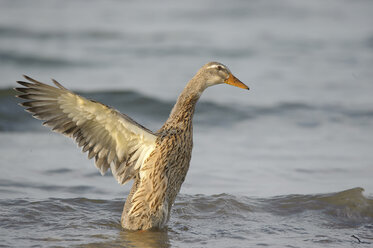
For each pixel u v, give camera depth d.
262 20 29.25
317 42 25.66
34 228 9.04
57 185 11.37
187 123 9.41
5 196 10.44
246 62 22.61
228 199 10.55
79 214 9.82
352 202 10.42
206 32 26.27
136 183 9.16
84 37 24.80
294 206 10.40
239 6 31.73
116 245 8.41
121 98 17.83
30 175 11.82
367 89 19.67
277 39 25.81
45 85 8.08
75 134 8.65
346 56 23.64
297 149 14.13
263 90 19.45
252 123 16.52
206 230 9.25
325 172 12.42
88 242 8.49
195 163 12.99
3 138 14.48
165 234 8.99
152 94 18.19
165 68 21.48
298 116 17.06
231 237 8.89
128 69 21.20
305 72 21.61
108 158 8.95
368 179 11.93
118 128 8.62
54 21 26.83
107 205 10.38
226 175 12.21
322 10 32.09
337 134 15.44
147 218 9.03
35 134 14.98
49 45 23.47
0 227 8.97
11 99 17.19
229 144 14.58
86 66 21.48
